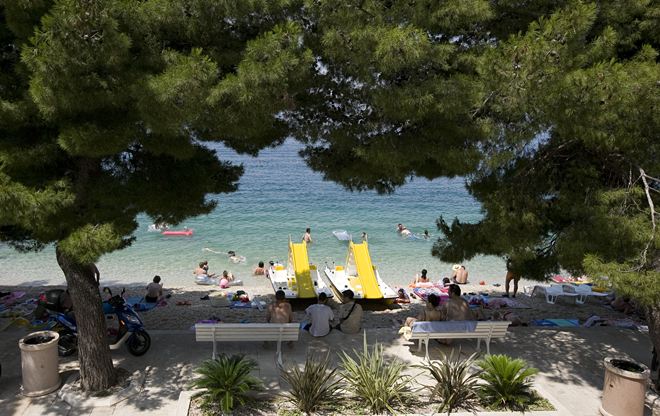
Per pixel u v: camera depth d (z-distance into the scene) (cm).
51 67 495
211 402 664
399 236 2866
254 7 623
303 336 1007
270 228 3012
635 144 679
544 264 922
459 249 855
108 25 491
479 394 684
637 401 678
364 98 735
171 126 564
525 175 809
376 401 654
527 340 1038
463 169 704
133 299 1487
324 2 623
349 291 1043
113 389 752
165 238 2638
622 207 660
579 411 737
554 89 564
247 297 1513
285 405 669
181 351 914
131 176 737
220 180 904
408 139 731
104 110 618
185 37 641
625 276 550
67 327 883
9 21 553
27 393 734
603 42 619
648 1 689
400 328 1073
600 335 1084
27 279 1844
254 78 554
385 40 565
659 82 563
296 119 812
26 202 541
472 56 682
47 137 648
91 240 579
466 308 939
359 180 903
